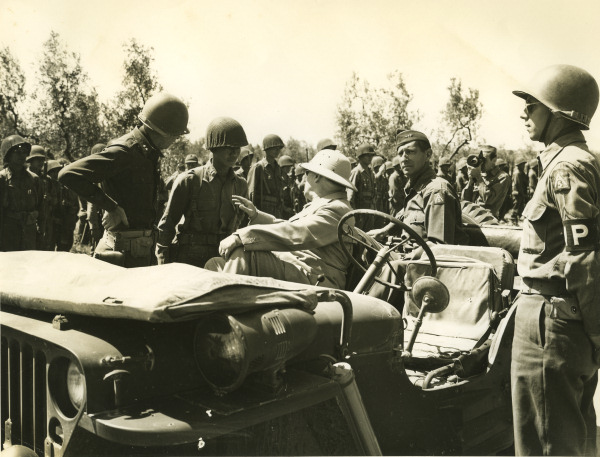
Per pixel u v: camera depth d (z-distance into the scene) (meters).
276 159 9.70
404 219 3.80
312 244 2.71
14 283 1.79
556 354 2.09
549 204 2.11
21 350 1.62
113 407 1.38
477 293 2.74
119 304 1.42
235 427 1.38
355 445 1.62
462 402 2.28
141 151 3.24
